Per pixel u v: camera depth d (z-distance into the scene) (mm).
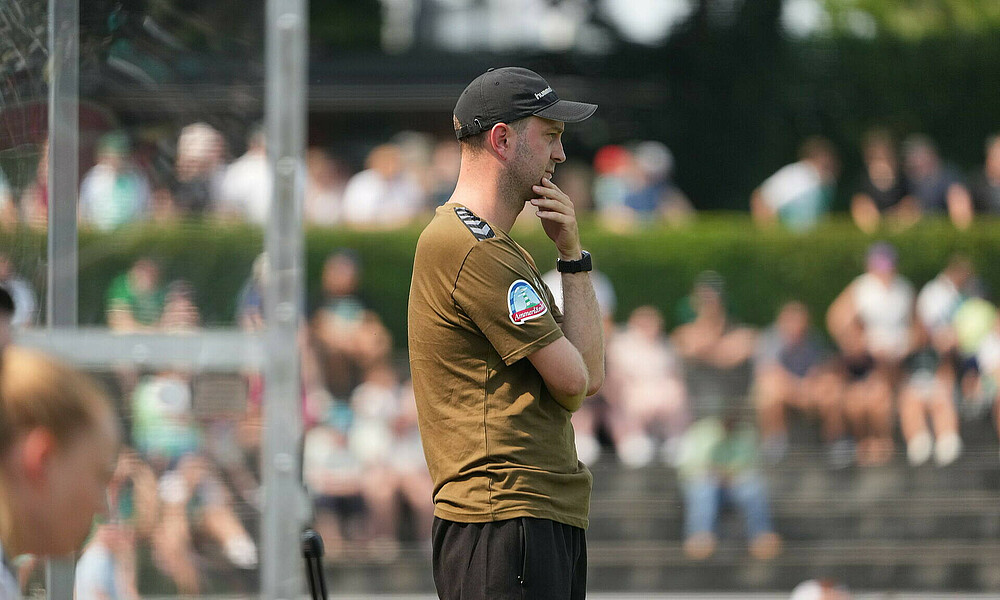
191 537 10719
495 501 9820
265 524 10617
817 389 39719
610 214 47562
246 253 10711
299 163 10609
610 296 40625
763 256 46312
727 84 63000
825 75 62156
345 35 67062
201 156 10750
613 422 39000
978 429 39969
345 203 47000
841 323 40281
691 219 48031
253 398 10680
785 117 62406
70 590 10812
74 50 10930
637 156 49781
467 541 9891
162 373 10773
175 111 10805
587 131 62781
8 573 10242
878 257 40281
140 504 10750
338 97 57938
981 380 39938
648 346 39250
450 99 58312
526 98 10305
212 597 10672
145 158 10852
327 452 36062
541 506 9867
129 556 10766
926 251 45562
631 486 38469
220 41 10664
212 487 10711
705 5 63375
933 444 39656
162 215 10852
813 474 39438
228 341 10656
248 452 10672
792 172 47625
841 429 39781
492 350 10031
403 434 36469
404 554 35812
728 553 37156
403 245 45531
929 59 60969
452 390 10062
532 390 10062
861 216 46875
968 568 37562
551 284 39531
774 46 62812
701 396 41750
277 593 10562
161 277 10844
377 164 47250
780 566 37094
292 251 10578
